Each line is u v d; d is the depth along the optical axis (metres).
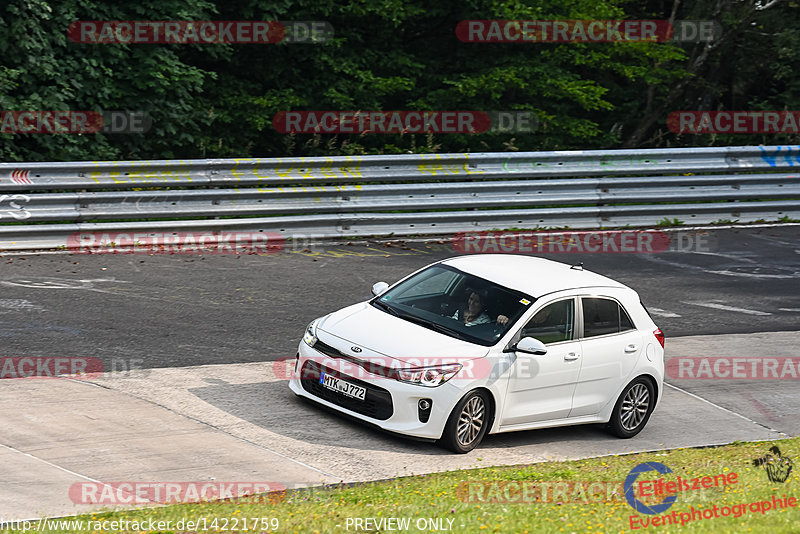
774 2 51.38
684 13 54.12
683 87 53.53
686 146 55.16
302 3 42.00
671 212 40.28
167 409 18.30
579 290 20.31
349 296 27.83
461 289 19.92
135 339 22.39
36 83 36.66
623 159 39.53
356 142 45.38
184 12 37.50
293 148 45.56
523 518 13.38
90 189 31.34
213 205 32.19
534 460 18.45
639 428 21.11
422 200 35.78
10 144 36.00
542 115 46.53
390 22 45.59
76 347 21.39
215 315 24.91
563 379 19.52
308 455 16.94
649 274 33.59
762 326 29.28
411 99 47.12
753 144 54.50
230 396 19.48
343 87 44.12
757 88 56.25
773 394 24.28
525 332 19.16
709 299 31.45
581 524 13.08
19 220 28.98
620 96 53.81
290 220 33.12
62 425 16.91
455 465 17.53
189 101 40.22
